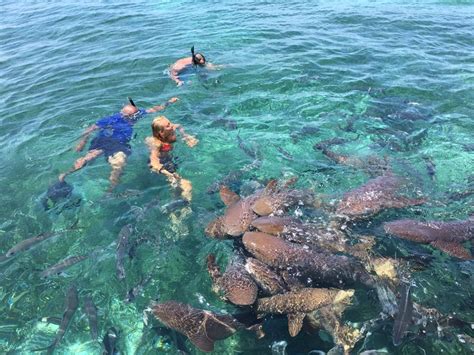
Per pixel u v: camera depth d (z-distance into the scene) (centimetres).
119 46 1441
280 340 461
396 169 707
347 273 502
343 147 786
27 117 1000
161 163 762
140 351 465
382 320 465
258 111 934
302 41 1351
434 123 855
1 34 1755
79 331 493
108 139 841
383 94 976
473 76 1063
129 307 514
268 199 618
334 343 448
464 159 738
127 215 655
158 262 568
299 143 805
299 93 998
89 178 754
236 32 1488
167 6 1983
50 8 2173
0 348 483
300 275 499
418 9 1755
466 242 544
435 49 1269
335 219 590
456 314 470
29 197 720
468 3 1870
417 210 613
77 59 1355
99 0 2266
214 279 523
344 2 1908
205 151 799
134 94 1061
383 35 1402
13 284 556
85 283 549
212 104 973
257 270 504
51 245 612
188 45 1377
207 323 467
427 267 522
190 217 639
